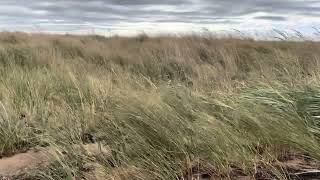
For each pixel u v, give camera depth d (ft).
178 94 19.65
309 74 22.94
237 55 39.40
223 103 17.24
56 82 26.30
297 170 12.33
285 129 13.97
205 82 26.68
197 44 46.03
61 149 15.46
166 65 37.73
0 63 33.96
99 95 22.43
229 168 12.47
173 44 47.11
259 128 14.32
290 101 15.93
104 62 40.88
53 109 20.80
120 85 25.20
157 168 12.52
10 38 64.69
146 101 17.95
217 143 13.26
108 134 16.33
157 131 14.42
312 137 13.48
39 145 16.93
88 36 71.05
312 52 28.48
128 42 60.80
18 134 17.71
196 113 16.48
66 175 13.53
